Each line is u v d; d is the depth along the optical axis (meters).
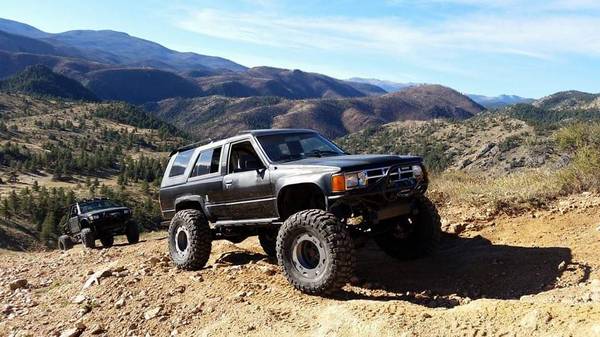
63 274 8.74
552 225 7.11
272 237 7.48
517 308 4.05
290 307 5.24
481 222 7.84
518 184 9.62
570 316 3.70
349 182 5.47
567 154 10.90
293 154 6.73
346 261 5.19
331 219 5.32
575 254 5.86
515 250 6.39
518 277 5.62
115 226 18.31
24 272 9.70
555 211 7.61
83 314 6.29
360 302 4.86
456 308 4.41
